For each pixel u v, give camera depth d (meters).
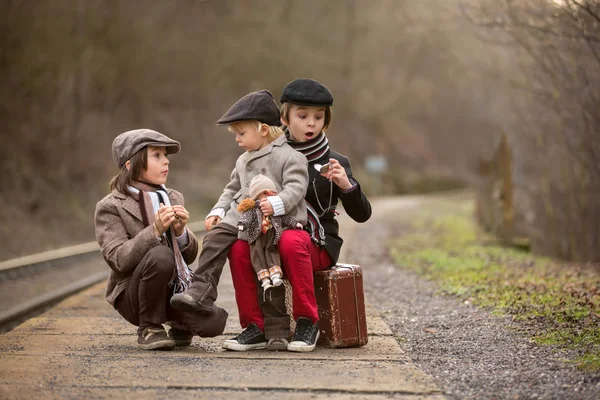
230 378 5.92
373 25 54.56
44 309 13.33
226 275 14.36
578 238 17.09
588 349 7.05
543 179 18.58
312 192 7.25
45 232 26.12
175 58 41.72
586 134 15.05
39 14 29.05
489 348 7.44
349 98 62.75
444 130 86.25
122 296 7.32
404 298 11.53
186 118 45.75
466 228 27.42
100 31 34.09
